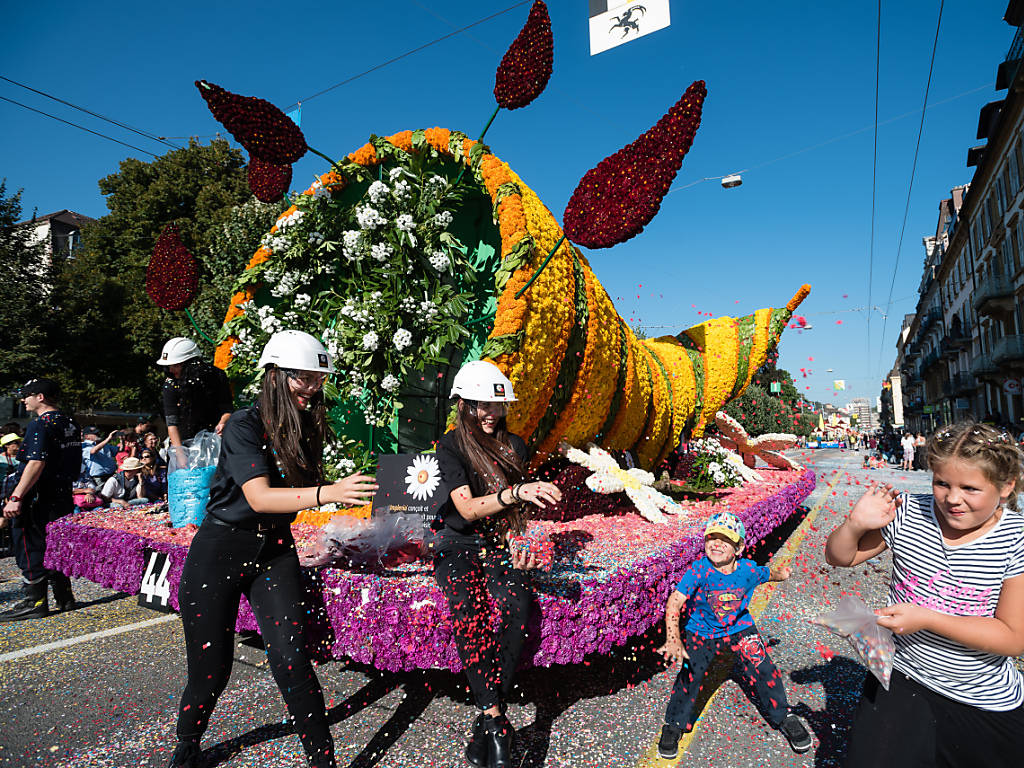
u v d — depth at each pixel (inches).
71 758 101.4
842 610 68.7
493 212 176.1
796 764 99.3
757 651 102.5
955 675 63.7
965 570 63.4
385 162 205.2
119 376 896.9
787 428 827.4
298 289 208.8
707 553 105.7
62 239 1201.4
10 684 131.4
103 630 168.7
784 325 364.8
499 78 171.5
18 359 717.9
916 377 2300.7
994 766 63.1
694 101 137.9
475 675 91.6
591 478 196.7
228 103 166.6
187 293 225.6
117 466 364.5
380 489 135.2
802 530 329.4
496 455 99.4
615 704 120.0
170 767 92.8
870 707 68.6
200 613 90.0
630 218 144.1
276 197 231.0
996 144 1012.5
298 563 97.0
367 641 109.8
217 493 92.2
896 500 68.4
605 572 124.4
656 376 275.7
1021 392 981.8
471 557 97.7
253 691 124.6
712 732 110.3
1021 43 838.5
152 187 871.7
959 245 1461.6
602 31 191.3
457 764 97.0
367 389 191.9
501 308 160.2
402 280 189.2
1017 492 60.5
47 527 182.4
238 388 212.1
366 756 99.3
